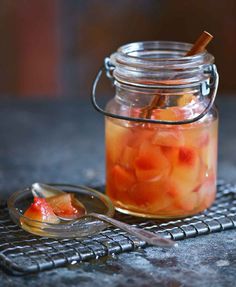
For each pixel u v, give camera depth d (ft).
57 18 4.27
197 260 2.02
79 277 1.92
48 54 4.32
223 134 3.33
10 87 4.34
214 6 4.31
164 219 2.26
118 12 4.33
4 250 2.00
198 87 2.22
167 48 2.34
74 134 3.33
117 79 2.23
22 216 2.11
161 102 2.19
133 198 2.25
